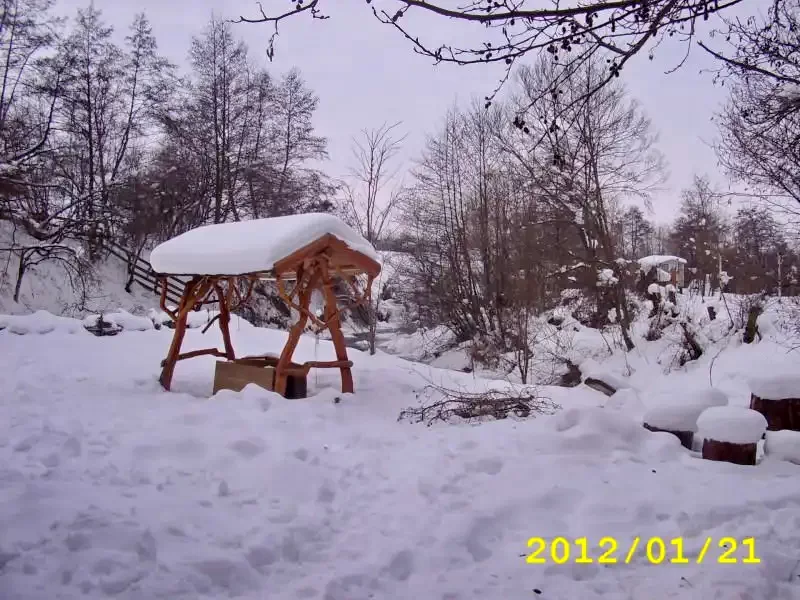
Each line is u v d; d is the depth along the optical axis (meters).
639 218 34.38
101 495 4.21
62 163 27.72
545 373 17.83
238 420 6.29
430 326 26.64
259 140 32.00
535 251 21.61
